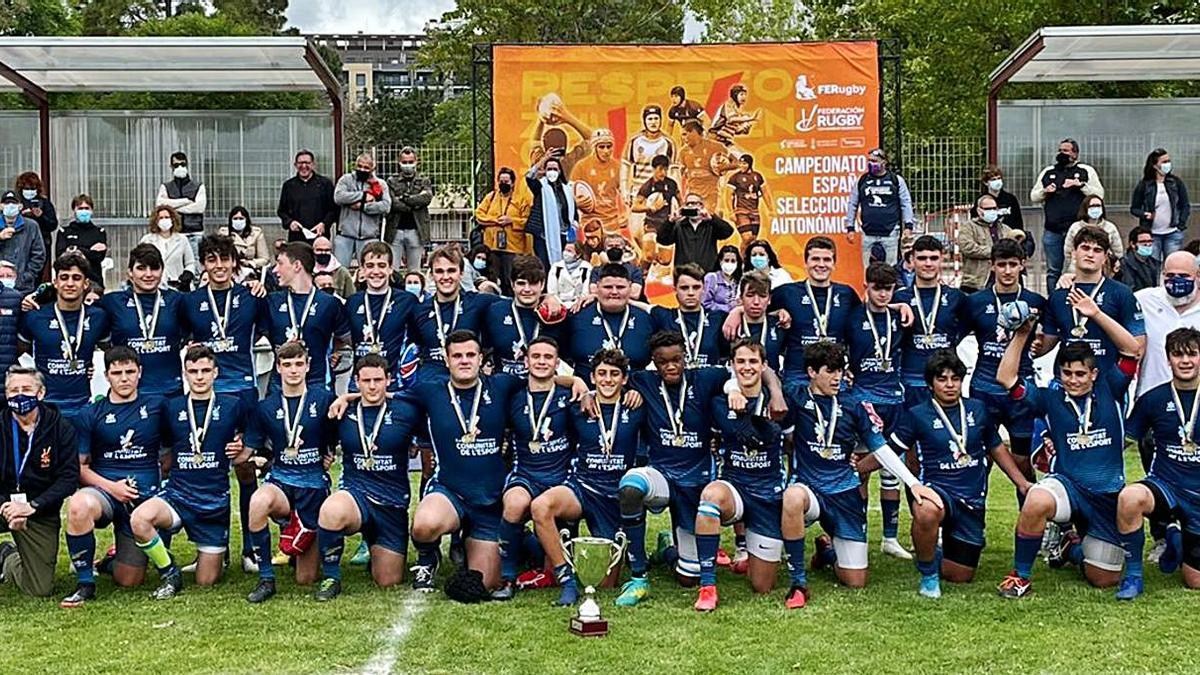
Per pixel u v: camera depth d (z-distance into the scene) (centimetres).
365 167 1535
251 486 859
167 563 796
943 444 807
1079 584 809
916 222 1784
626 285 912
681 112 1705
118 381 817
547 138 1697
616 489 807
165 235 1450
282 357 814
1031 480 923
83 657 668
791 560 771
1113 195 1900
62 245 1547
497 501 812
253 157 1884
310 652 675
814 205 1719
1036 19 3123
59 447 793
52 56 1689
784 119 1709
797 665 649
